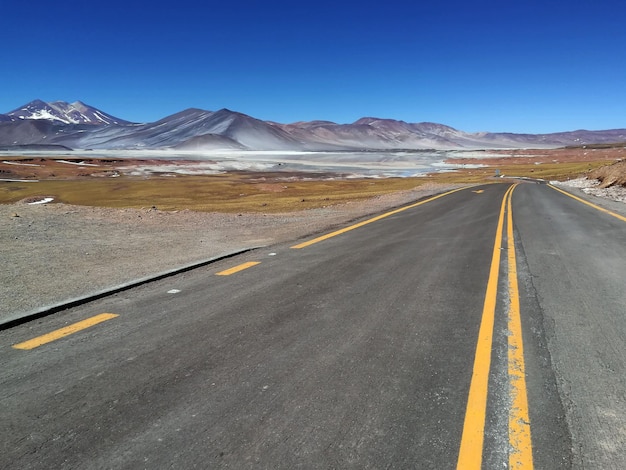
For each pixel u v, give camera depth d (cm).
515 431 277
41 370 360
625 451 259
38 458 254
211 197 4762
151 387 334
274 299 553
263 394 324
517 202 1998
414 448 262
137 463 250
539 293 579
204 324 466
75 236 1013
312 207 2162
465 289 600
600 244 930
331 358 383
